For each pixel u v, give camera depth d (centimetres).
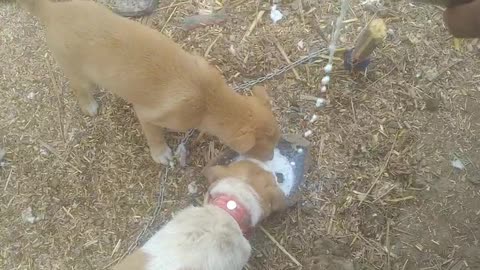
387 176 95
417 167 96
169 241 76
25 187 96
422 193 94
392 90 100
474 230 92
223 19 106
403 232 92
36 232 94
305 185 95
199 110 82
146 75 80
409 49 103
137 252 77
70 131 99
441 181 95
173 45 82
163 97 81
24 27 106
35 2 81
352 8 106
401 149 97
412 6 106
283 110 99
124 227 94
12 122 100
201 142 98
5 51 104
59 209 95
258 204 81
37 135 99
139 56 79
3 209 95
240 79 102
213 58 103
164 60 80
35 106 101
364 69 100
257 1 107
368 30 91
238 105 81
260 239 92
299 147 94
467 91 101
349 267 90
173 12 107
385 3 106
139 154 97
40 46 104
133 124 99
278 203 84
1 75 103
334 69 102
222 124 82
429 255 91
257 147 83
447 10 59
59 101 101
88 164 97
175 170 97
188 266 74
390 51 103
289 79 101
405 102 100
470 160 96
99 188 96
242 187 81
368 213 93
